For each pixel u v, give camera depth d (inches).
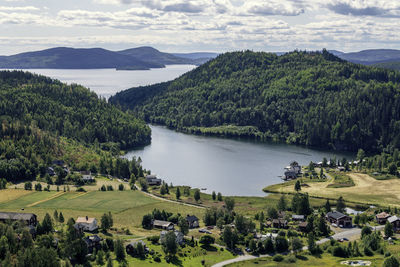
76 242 6087.6
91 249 6387.8
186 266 6077.8
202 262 6186.0
